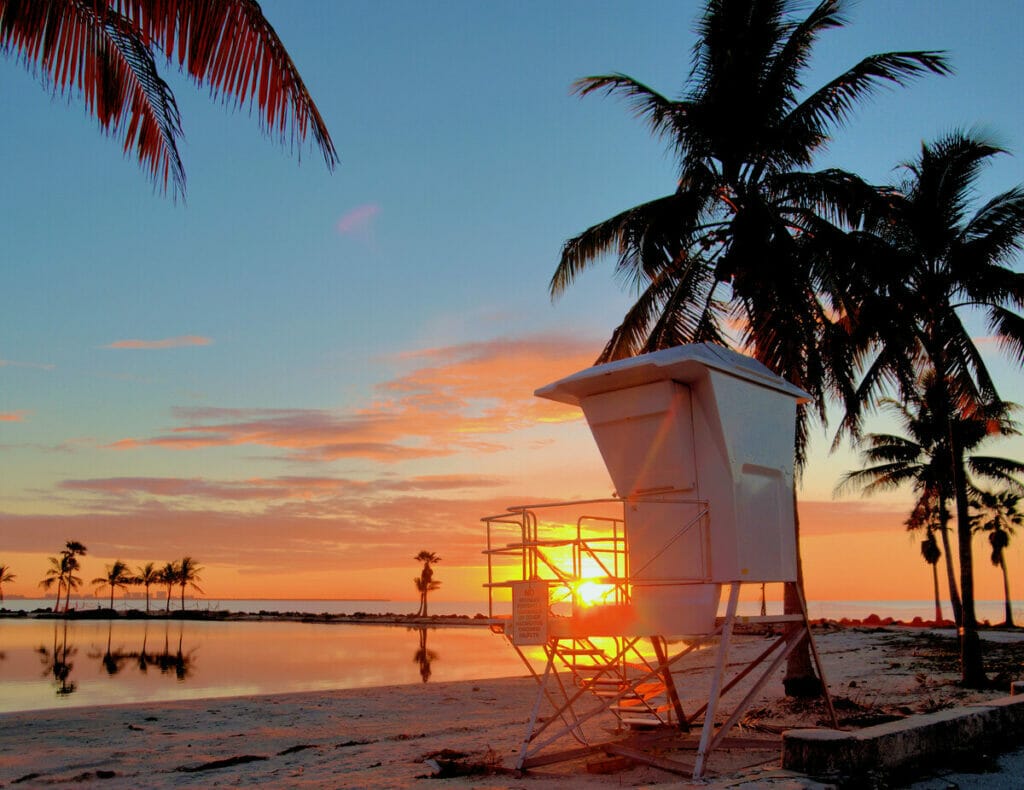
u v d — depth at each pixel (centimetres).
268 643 6350
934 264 1689
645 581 755
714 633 736
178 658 4500
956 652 2336
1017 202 1638
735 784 542
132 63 829
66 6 766
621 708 988
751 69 1483
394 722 1420
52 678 3209
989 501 4900
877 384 1784
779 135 1509
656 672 823
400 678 3003
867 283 1452
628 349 1723
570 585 772
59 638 7206
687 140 1551
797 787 528
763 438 820
